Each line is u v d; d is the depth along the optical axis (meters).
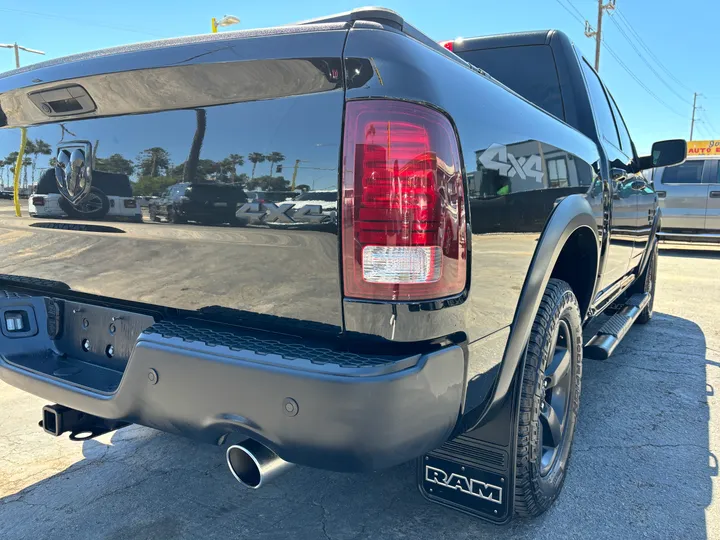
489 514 1.93
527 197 1.86
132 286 1.85
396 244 1.35
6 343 2.23
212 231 1.57
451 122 1.45
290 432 1.39
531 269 1.90
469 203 1.51
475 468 1.93
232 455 1.61
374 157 1.35
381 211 1.35
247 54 1.45
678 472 2.56
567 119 3.09
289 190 1.43
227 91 1.50
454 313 1.46
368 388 1.32
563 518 2.20
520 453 1.89
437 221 1.39
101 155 1.77
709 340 4.76
